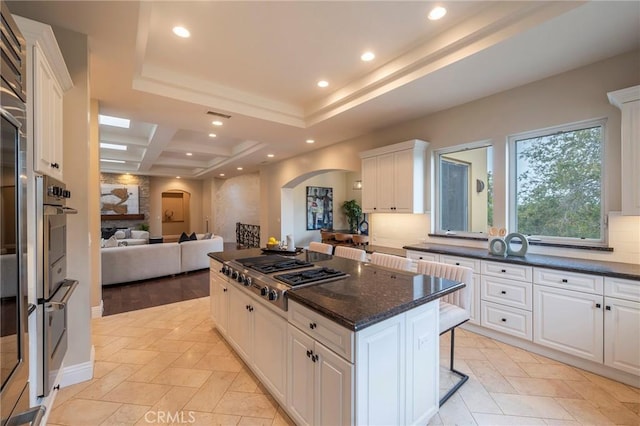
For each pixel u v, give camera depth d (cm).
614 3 183
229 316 272
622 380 224
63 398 207
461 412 193
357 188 948
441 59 262
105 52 243
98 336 308
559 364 252
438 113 379
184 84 326
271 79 335
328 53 278
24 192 123
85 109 228
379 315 138
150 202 1105
